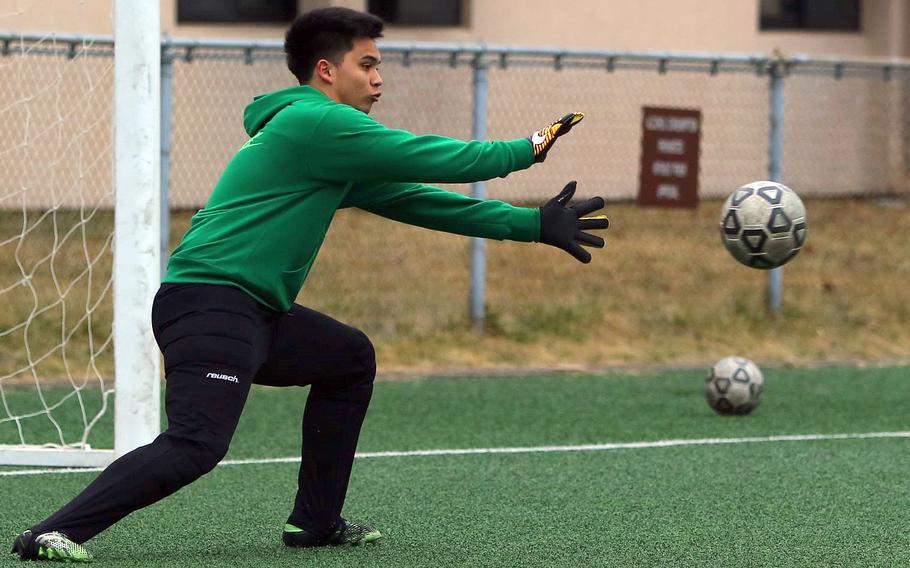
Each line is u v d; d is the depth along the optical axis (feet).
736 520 48.32
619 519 48.34
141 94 52.54
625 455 60.90
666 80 140.15
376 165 37.86
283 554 42.50
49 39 82.43
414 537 45.27
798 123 145.28
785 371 87.56
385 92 128.36
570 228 40.04
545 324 93.91
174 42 78.69
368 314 92.68
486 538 45.21
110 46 78.38
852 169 146.72
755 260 46.11
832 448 62.95
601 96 137.28
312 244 39.09
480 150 38.01
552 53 88.79
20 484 53.36
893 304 105.09
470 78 131.75
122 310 53.31
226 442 38.27
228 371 38.09
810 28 153.17
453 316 92.63
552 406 73.92
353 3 130.11
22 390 74.49
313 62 39.78
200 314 38.19
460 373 83.82
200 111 121.60
